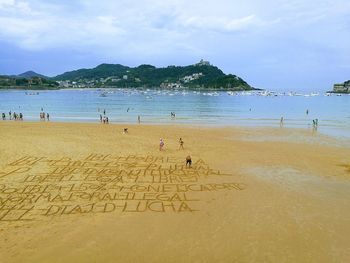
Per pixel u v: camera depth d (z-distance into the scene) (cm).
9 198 2102
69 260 1459
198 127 5709
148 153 3375
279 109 10394
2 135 4169
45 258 1467
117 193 2233
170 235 1695
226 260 1490
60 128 5053
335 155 3569
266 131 5303
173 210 1991
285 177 2700
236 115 8206
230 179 2594
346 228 1811
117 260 1471
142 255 1515
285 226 1816
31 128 4966
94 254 1510
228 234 1717
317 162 3225
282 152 3644
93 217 1870
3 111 8969
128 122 6500
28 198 2109
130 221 1834
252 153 3534
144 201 2112
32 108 10044
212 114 8375
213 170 2823
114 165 2881
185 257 1506
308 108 10969
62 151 3300
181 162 3058
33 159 2975
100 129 5047
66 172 2638
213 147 3794
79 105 11338
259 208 2047
